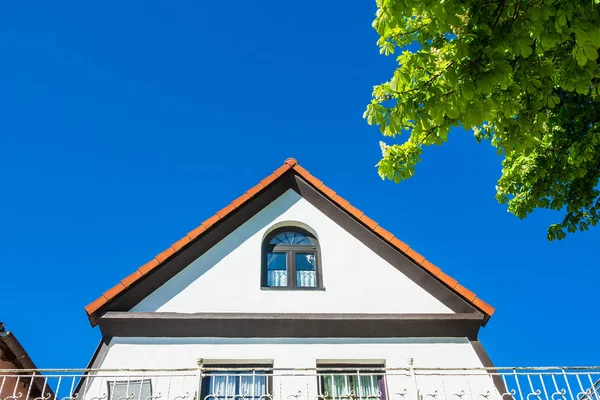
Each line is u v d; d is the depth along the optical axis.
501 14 5.79
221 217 10.49
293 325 9.37
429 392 8.76
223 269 10.05
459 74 5.86
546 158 10.84
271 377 8.83
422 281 10.19
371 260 10.46
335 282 10.09
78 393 8.25
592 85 6.73
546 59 6.43
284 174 11.39
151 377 7.75
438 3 5.51
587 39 5.37
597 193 10.86
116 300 9.41
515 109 6.24
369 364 9.20
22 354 8.82
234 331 9.23
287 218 10.93
